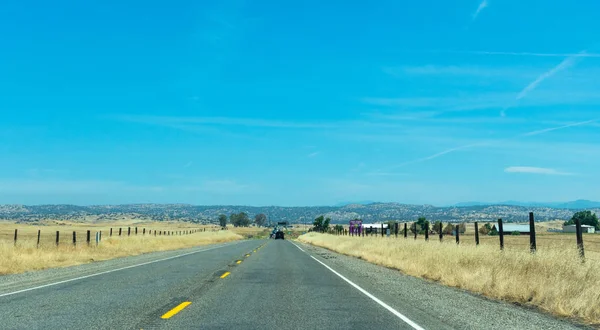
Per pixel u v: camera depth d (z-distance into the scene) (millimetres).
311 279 17422
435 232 113750
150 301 11688
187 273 18719
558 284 12383
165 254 33219
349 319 9844
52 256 24438
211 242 69750
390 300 12562
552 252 15055
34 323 8992
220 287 14570
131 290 13641
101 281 15852
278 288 14641
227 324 9117
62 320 9281
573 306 10836
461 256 19531
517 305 12406
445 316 10398
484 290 14359
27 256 22875
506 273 14797
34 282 15586
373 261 28234
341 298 12789
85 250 29828
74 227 140875
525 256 15750
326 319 9789
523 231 108750
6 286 14516
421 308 11414
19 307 10719
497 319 10195
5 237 62750
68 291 13367
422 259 22125
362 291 14312
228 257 29578
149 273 18656
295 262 26328
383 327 9109
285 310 10766
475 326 9375
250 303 11656
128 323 9062
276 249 43500
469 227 158375
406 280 18031
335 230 103438
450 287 16078
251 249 42406
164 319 9492
